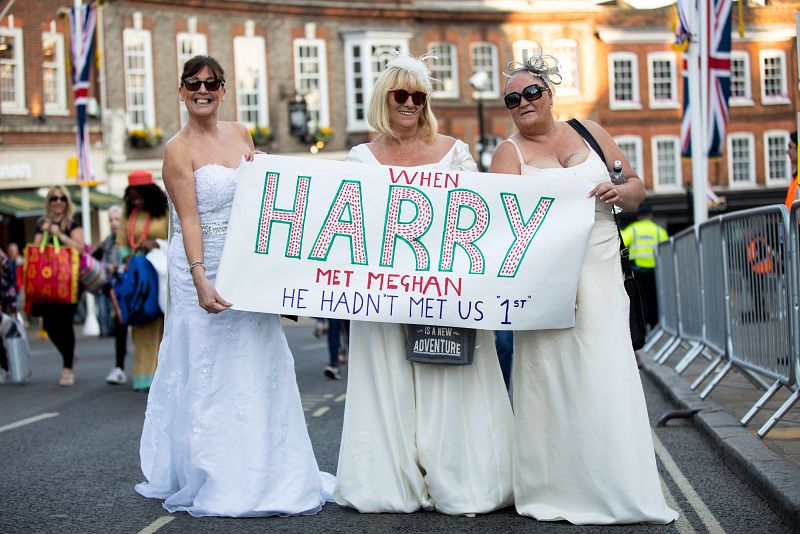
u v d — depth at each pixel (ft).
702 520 19.12
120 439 29.50
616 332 19.27
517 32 155.84
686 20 51.57
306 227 20.58
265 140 135.54
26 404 37.88
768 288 27.43
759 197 160.45
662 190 161.58
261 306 20.45
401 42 145.79
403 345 19.98
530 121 20.24
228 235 20.56
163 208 39.27
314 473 20.77
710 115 51.83
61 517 20.31
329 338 43.70
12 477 24.47
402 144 20.95
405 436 19.71
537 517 19.04
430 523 18.97
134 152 122.93
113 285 42.34
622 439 18.72
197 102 21.13
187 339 20.93
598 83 159.02
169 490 21.67
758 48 157.99
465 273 19.95
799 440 24.54
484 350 20.08
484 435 19.77
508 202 20.10
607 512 18.72
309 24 139.95
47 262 42.86
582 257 19.62
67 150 113.29
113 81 121.19
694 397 32.83
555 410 19.19
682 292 44.32
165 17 126.82
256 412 20.43
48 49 112.98
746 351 30.22
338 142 142.31
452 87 152.66
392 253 20.34
